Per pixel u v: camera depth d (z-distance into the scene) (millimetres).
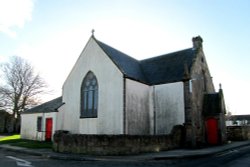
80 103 22453
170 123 21062
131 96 20172
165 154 14750
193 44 25078
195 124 20859
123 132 18750
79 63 23562
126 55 25891
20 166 11141
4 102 39938
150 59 27359
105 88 20781
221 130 22219
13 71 41250
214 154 15500
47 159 13836
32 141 24281
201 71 24406
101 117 20500
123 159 13375
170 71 23203
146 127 21547
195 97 21953
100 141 15219
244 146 21125
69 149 16000
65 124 23234
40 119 25969
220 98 23156
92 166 11289
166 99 21719
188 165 11477
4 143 22875
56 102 26391
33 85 42344
